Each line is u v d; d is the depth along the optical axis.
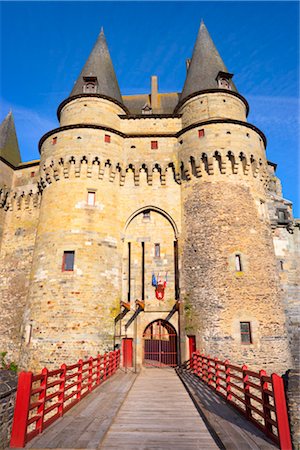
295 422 8.85
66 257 20.81
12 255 26.23
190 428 8.94
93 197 22.36
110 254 21.66
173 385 15.17
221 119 22.55
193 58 27.81
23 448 6.96
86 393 12.53
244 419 9.35
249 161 22.27
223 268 19.88
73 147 22.78
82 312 19.45
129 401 12.02
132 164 24.25
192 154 22.73
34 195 27.11
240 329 18.83
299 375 9.47
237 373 17.88
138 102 30.66
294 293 23.44
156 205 23.39
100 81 26.33
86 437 7.69
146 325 21.41
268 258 20.78
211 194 21.53
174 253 22.62
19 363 20.02
